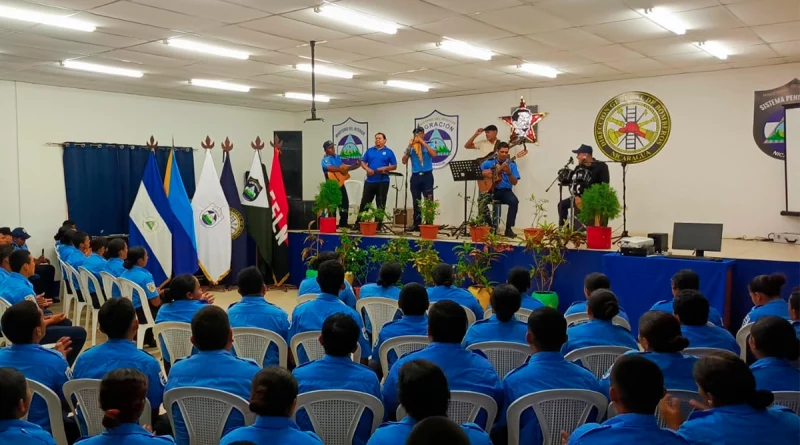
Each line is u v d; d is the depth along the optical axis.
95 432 2.63
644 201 9.04
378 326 4.46
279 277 8.91
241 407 2.38
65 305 7.07
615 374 1.79
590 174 7.58
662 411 2.14
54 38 6.24
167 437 1.89
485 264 6.87
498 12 5.52
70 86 9.06
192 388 2.39
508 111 10.10
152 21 5.65
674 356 2.49
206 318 2.52
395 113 11.32
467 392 2.36
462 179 7.75
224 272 8.16
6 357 2.68
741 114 8.26
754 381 1.89
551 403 2.33
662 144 8.85
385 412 2.52
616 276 5.92
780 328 2.42
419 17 5.67
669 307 4.10
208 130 10.98
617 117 9.18
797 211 7.78
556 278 6.58
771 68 8.01
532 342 2.50
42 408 2.56
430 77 8.85
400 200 11.23
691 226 5.86
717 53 7.28
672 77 8.73
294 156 11.22
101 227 9.39
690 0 5.20
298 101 11.01
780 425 1.84
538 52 7.22
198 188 8.05
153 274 7.16
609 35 6.39
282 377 1.87
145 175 7.23
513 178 8.23
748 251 6.61
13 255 4.88
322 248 8.57
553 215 9.77
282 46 6.77
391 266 4.52
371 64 7.84
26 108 8.68
